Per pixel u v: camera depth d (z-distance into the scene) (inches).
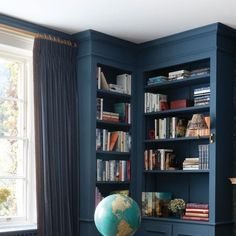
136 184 220.8
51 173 191.2
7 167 190.9
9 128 193.2
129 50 222.5
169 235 203.0
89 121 201.3
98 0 167.8
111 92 212.4
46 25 195.6
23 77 199.6
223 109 196.4
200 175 209.8
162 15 183.2
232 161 199.2
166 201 214.2
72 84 204.4
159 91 229.6
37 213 185.3
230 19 186.7
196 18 186.4
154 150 217.6
